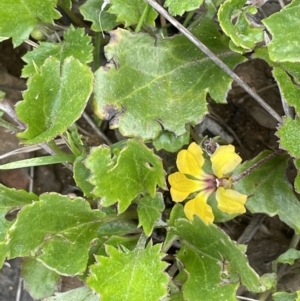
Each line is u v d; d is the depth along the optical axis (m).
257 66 0.15
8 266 0.14
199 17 0.13
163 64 0.12
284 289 0.13
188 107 0.12
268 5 0.14
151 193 0.11
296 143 0.11
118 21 0.12
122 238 0.12
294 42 0.10
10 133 0.14
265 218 0.14
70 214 0.11
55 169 0.14
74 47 0.12
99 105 0.11
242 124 0.15
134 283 0.11
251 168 0.11
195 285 0.11
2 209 0.12
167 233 0.12
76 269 0.11
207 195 0.11
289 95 0.11
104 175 0.10
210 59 0.12
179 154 0.11
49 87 0.11
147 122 0.11
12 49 0.15
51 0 0.12
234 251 0.10
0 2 0.12
